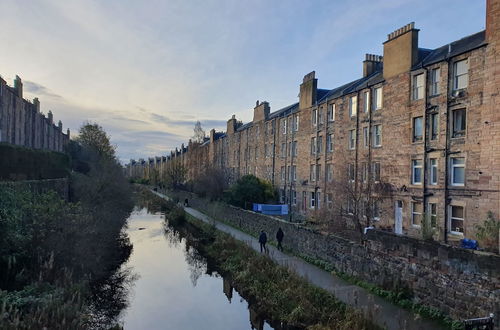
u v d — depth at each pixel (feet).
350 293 43.65
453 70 58.65
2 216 44.47
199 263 74.69
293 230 69.72
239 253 68.08
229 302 52.70
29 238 44.24
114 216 81.41
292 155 117.50
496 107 50.60
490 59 51.70
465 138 55.57
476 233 47.16
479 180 52.85
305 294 42.93
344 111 88.43
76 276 47.65
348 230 65.87
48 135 152.56
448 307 35.63
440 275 36.86
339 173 84.74
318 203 100.37
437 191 60.29
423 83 64.13
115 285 59.98
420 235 57.21
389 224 70.33
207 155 196.44
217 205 114.42
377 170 75.82
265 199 119.03
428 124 62.75
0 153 65.00
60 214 50.31
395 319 36.09
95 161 140.87
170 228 118.21
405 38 67.97
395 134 70.08
